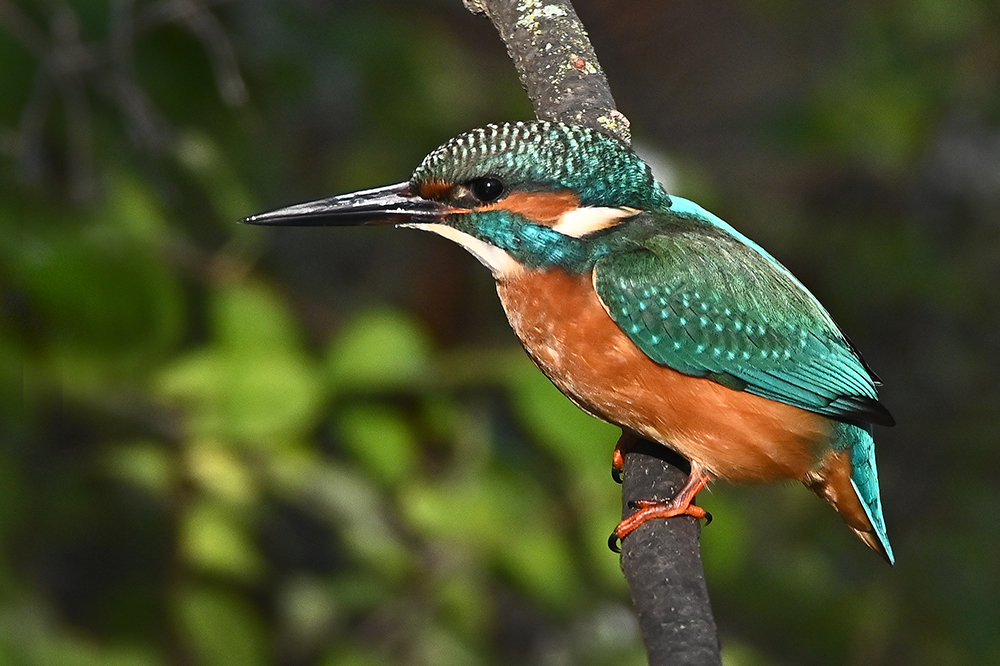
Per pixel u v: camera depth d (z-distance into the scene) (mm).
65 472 11266
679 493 7516
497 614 12477
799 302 8023
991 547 15211
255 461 9719
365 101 14203
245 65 11492
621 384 7684
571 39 8844
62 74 9781
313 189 14133
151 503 11523
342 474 9969
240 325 9695
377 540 9992
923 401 16641
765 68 17250
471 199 7539
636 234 7797
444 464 10586
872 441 8367
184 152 10266
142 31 10531
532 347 7805
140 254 9156
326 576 12562
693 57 16906
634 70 16844
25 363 9203
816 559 14461
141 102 9984
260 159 11484
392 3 14867
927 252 16922
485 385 10188
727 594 14234
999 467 16156
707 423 7699
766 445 7820
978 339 16922
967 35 16891
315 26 13078
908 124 16266
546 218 7523
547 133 7574
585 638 11609
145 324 9164
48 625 9164
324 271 14867
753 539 14492
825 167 17438
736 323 7645
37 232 8922
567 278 7586
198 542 9586
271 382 9508
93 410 10008
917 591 14859
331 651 10297
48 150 10320
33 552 11367
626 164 7750
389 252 15242
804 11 17453
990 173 17125
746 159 17188
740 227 16906
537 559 9703
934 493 16000
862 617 14469
